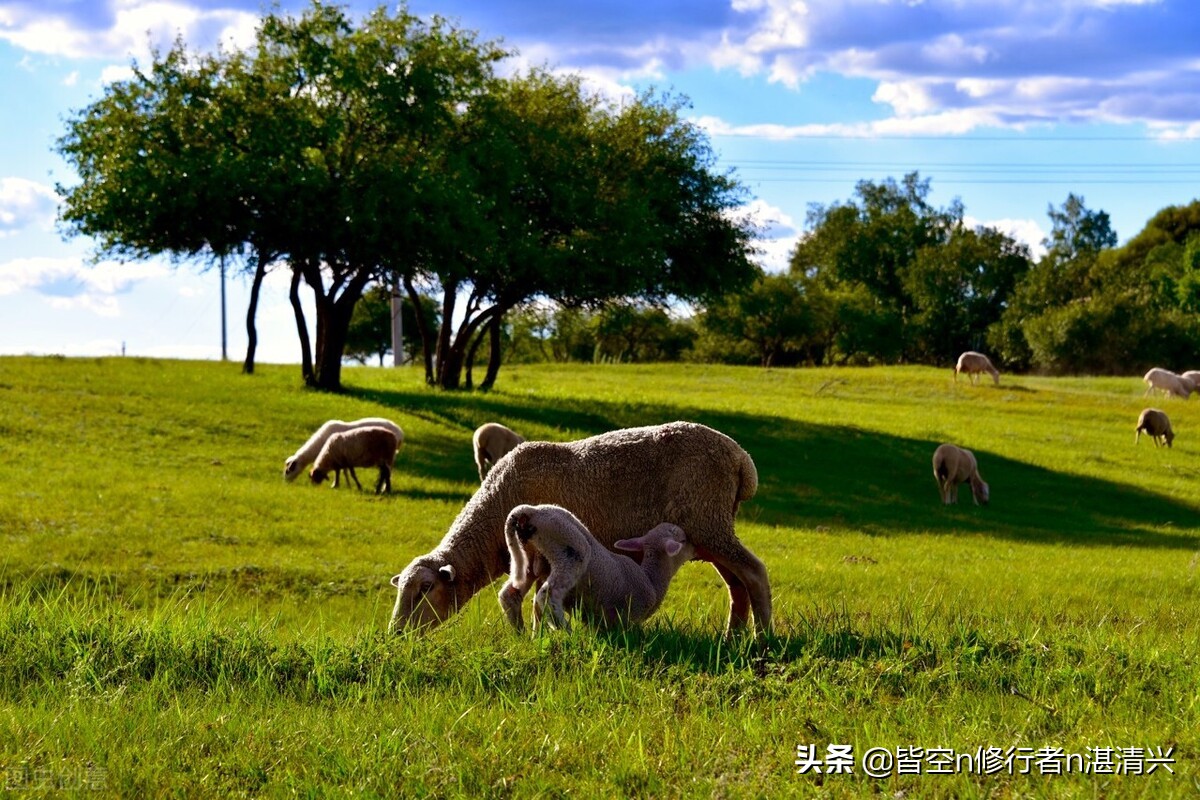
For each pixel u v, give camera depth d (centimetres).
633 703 630
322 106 3406
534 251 3562
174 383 3369
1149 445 3953
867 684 655
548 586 798
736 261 4331
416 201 3297
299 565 1480
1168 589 1573
